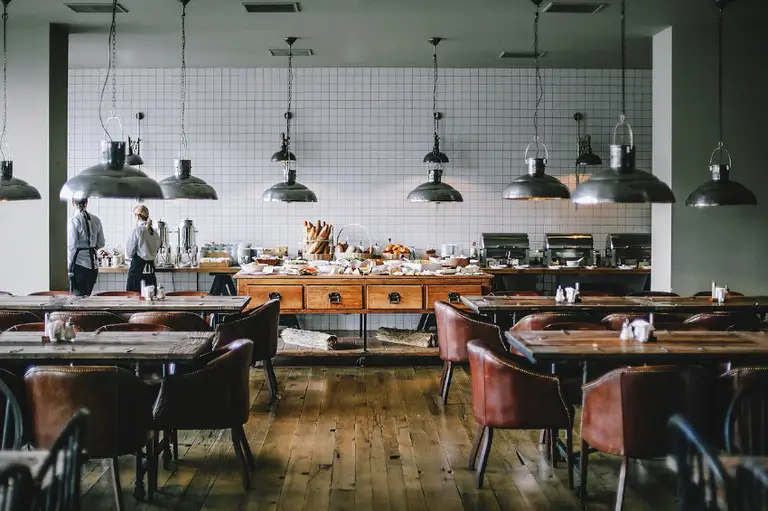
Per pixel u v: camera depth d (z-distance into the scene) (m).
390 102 9.70
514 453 4.77
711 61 7.29
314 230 8.67
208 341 4.37
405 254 9.01
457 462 4.59
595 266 9.39
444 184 7.41
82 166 9.61
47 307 5.74
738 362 4.45
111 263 9.12
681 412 3.43
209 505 3.88
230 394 4.00
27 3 6.47
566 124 9.78
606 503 3.90
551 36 7.73
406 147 9.72
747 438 3.49
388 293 7.43
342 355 7.34
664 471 4.41
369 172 9.73
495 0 6.39
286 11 6.71
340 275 7.44
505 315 7.64
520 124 9.75
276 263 8.62
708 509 2.43
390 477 4.31
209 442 5.00
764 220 7.38
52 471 2.45
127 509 3.81
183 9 6.56
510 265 9.38
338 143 9.71
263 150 9.68
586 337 4.51
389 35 7.66
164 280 9.49
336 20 7.02
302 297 7.41
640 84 9.77
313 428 5.34
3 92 7.15
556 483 4.21
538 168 5.84
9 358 3.90
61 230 7.48
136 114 9.61
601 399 3.56
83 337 4.50
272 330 5.99
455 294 7.45
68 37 7.67
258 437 5.11
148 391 3.70
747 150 7.34
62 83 7.41
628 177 4.16
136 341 4.35
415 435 5.16
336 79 9.67
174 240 9.70
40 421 3.48
